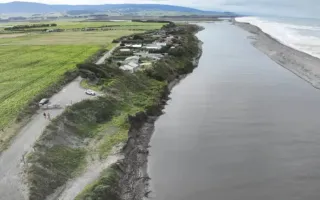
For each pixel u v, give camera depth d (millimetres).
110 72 62000
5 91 55406
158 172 36719
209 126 48625
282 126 48125
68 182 32469
